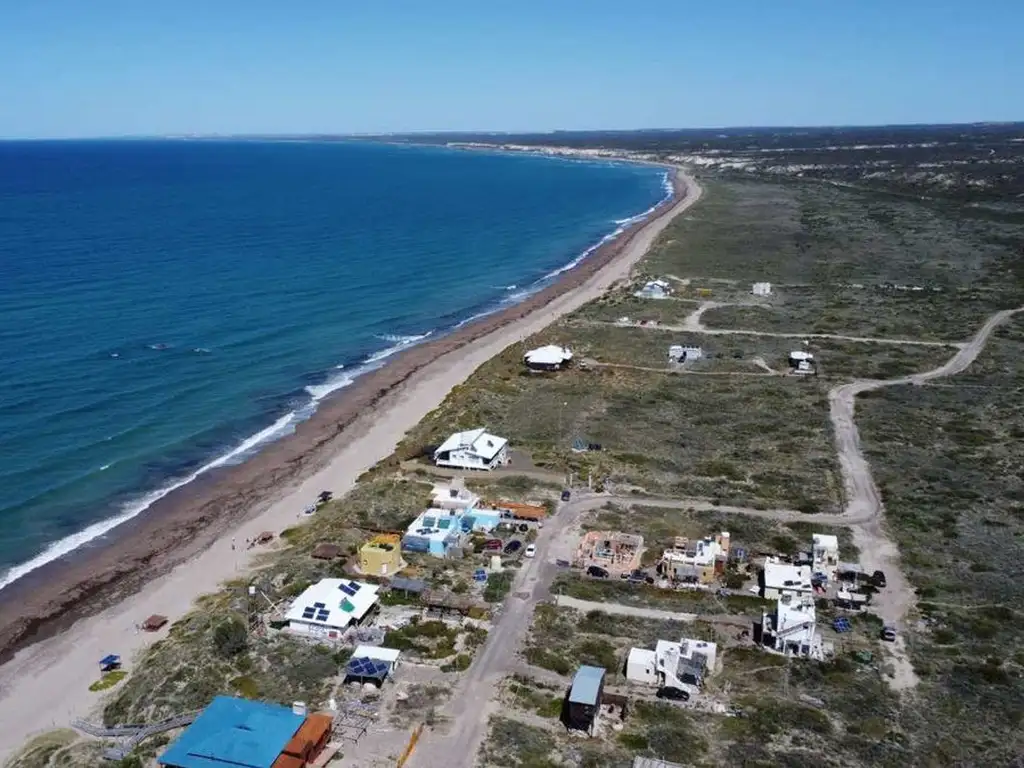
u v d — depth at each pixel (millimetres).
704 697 47344
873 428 88062
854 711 45750
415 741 43250
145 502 75125
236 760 40719
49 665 52875
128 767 41688
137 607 59094
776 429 88188
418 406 98062
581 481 75625
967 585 58344
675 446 83875
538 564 61406
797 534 65875
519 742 43281
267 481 79188
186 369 108062
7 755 44562
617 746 43250
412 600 56844
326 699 46844
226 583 61781
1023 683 47906
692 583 58812
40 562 65500
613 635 53000
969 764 41438
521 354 115312
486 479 76125
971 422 89562
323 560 62000
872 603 56406
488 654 50906
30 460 81000
